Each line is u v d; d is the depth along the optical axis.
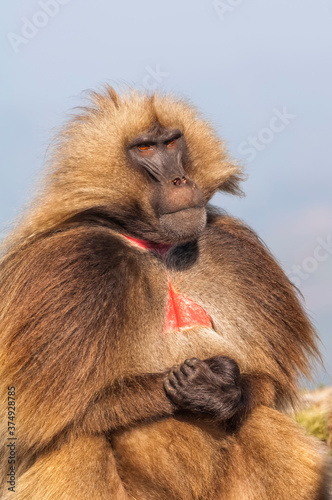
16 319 16.86
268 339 18.88
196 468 16.89
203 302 18.89
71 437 16.78
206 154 19.34
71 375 16.41
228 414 16.92
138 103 19.22
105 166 18.50
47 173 18.97
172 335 18.12
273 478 17.11
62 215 18.23
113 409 16.70
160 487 16.97
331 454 19.44
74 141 18.95
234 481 17.39
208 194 19.41
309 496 17.16
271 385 18.41
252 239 20.09
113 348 16.88
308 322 19.81
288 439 17.48
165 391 17.06
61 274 17.00
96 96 19.73
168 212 18.17
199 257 19.22
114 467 16.83
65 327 16.59
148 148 18.69
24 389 16.48
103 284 17.14
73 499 16.20
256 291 19.11
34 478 16.80
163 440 16.95
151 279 18.41
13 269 17.69
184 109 19.72
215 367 17.38
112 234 18.36
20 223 18.73
